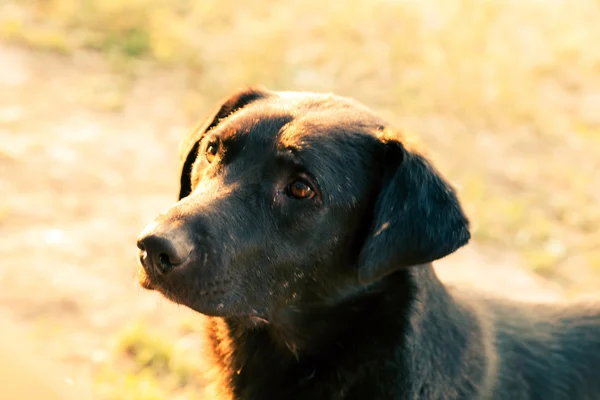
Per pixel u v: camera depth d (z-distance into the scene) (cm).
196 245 314
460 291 393
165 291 321
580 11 1225
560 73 1062
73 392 250
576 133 927
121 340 540
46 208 687
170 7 1091
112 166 766
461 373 349
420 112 922
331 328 358
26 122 815
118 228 673
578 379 388
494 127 919
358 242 355
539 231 738
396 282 349
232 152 345
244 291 334
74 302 580
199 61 966
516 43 1095
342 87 950
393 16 1113
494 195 793
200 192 333
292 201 337
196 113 878
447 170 820
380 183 354
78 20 1023
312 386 369
